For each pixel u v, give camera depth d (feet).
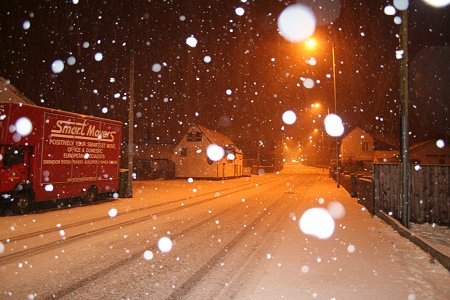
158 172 150.30
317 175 188.55
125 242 27.76
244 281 18.52
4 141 42.52
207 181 136.15
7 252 24.57
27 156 44.83
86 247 26.09
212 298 16.24
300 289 17.24
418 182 36.76
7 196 42.47
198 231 32.42
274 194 73.92
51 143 47.57
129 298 16.29
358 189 57.41
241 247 26.07
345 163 203.62
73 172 51.31
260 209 48.75
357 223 36.24
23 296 16.55
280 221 38.22
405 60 33.53
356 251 24.44
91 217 41.01
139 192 79.41
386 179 41.57
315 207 50.88
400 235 29.55
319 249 25.17
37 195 45.50
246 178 164.86
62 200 53.93
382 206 41.52
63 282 18.43
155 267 21.08
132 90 67.51
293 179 147.54
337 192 78.59
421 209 36.50
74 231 32.30
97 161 56.59
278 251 24.76
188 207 51.06
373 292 16.69
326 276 19.16
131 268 20.89
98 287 17.69
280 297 16.26
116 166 61.77
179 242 27.78
